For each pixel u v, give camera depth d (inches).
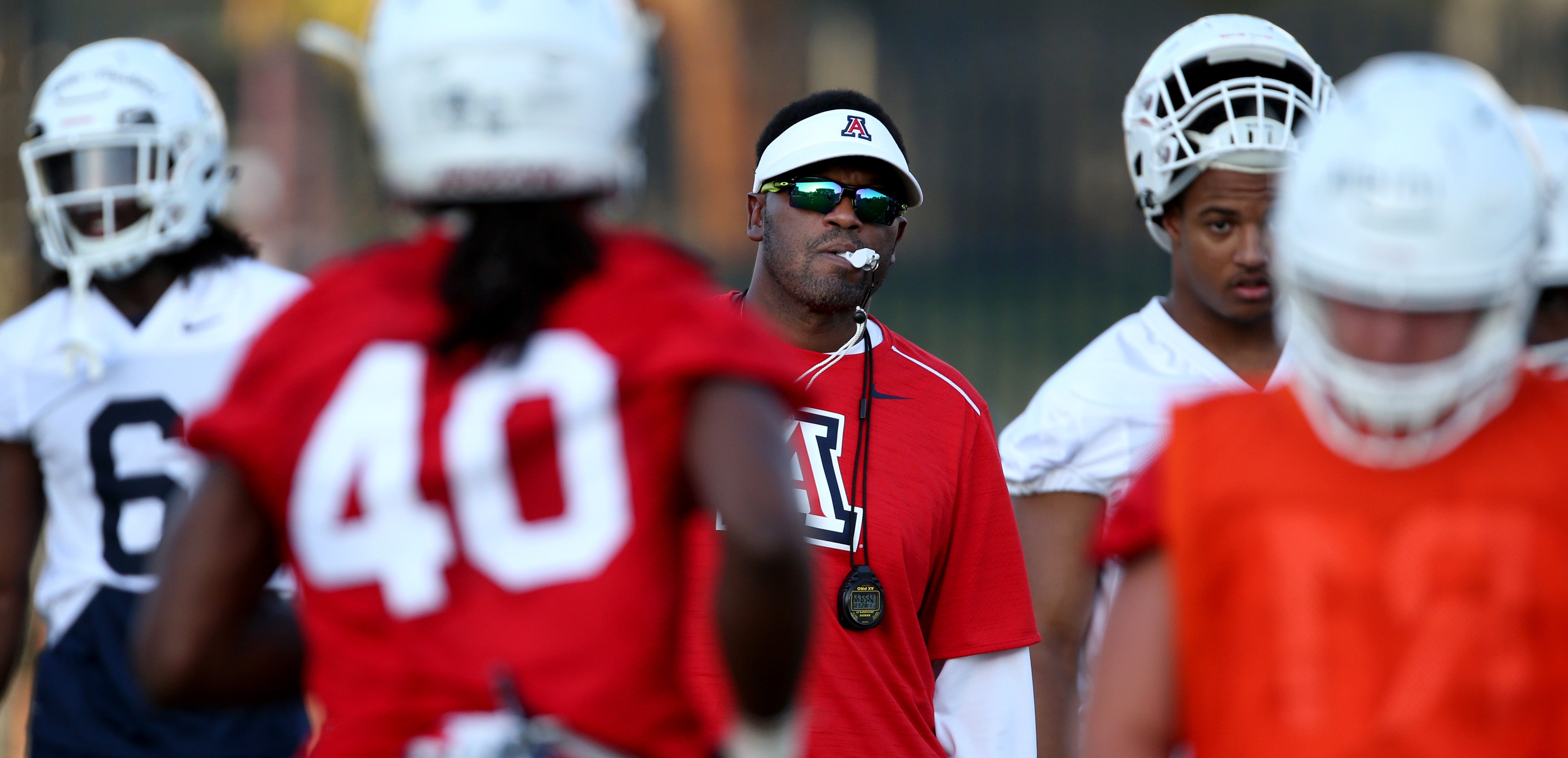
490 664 263.9
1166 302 521.7
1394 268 262.8
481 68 274.8
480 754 259.4
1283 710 273.9
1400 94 272.2
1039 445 504.1
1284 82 491.8
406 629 268.5
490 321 270.5
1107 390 500.7
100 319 472.4
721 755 289.1
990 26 1897.1
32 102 951.6
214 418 279.4
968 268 1820.9
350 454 270.2
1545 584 268.5
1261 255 484.1
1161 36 1862.7
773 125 508.1
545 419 264.8
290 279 497.0
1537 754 267.3
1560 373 378.3
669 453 266.8
